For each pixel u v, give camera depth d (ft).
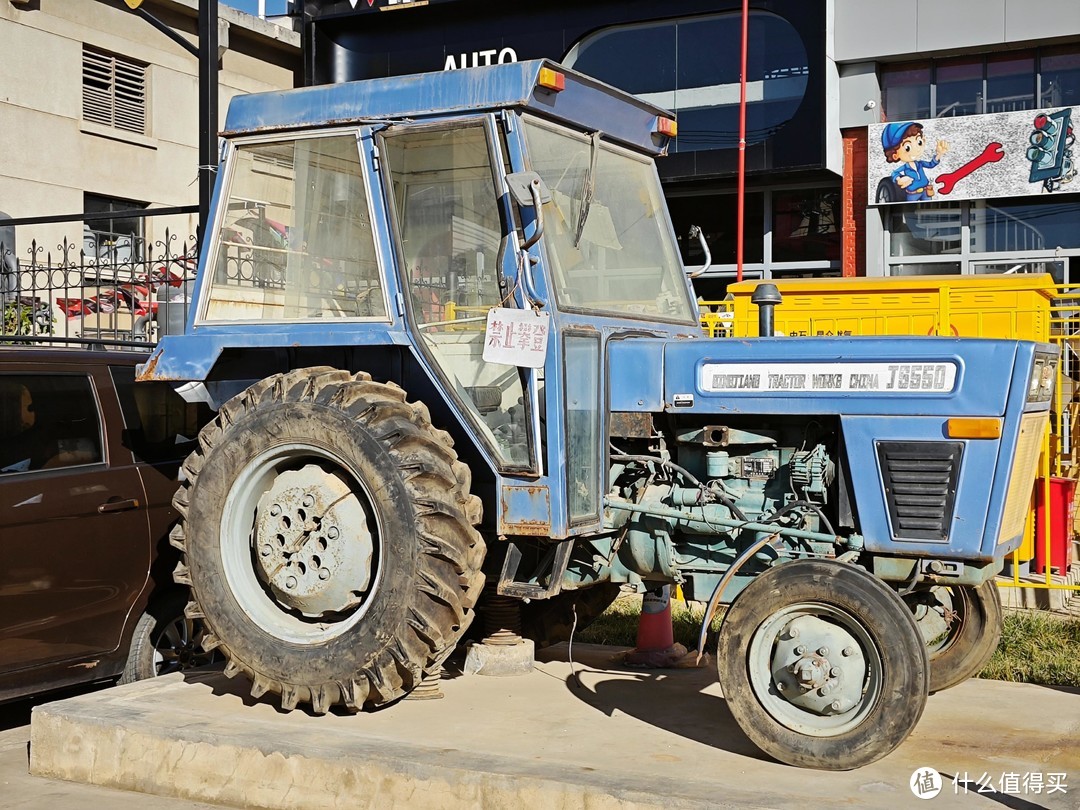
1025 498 15.07
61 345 23.06
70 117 54.24
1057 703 17.13
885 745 13.43
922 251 53.06
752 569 15.85
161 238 57.82
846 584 13.75
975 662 17.34
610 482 16.29
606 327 16.16
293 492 15.88
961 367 14.25
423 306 15.96
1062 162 49.21
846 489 14.96
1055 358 15.53
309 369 16.47
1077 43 50.39
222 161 17.44
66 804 15.06
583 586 16.79
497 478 15.30
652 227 18.43
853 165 54.34
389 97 16.16
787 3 52.80
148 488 19.30
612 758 14.21
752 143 54.03
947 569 14.40
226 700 16.80
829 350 14.98
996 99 52.21
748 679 14.20
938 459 14.32
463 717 15.99
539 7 57.47
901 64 53.78
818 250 55.98
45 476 18.01
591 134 16.84
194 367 17.24
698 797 12.72
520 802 13.42
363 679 15.29
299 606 15.89
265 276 17.10
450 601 14.84
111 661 18.65
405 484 14.98
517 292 14.99
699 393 15.62
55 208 53.42
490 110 15.47
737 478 16.03
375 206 16.11
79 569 18.13
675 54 55.72
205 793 15.08
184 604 19.62
